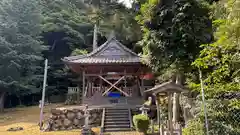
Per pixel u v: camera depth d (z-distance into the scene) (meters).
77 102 21.64
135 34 16.31
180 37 9.12
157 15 9.61
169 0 9.51
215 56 5.98
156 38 9.59
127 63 14.21
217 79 6.03
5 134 10.80
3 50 20.27
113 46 15.51
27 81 21.16
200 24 8.91
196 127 6.38
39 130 11.61
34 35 23.00
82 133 10.02
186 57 9.11
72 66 14.94
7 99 23.70
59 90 26.38
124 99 14.56
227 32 4.72
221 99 6.08
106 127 11.31
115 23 15.61
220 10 6.14
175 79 10.90
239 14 4.38
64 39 27.42
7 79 20.03
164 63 9.80
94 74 15.17
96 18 15.05
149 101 12.59
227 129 5.67
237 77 5.65
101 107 13.24
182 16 8.91
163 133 7.64
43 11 26.98
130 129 11.10
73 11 28.81
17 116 16.48
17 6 21.83
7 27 20.53
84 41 27.81
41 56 24.11
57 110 12.20
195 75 9.02
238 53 5.48
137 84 15.84
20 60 20.86
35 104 24.34
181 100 10.02
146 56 10.84
